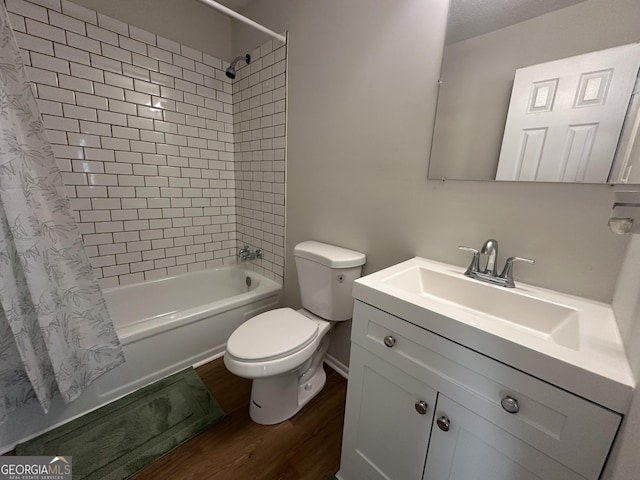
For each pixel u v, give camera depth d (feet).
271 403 4.08
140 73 5.55
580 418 1.61
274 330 4.03
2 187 2.73
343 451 3.34
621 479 1.30
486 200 3.18
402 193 3.94
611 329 2.06
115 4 5.07
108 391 4.37
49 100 4.67
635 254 2.01
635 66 2.25
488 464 2.08
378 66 3.93
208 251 7.31
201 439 3.88
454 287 3.21
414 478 2.64
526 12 2.70
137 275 6.19
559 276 2.80
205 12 6.21
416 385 2.43
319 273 4.52
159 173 6.13
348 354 5.19
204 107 6.56
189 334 5.20
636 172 2.26
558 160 2.67
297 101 5.25
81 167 5.15
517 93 2.84
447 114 3.34
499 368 1.89
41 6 4.40
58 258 3.36
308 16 4.76
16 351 3.35
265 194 6.49
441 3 3.23
